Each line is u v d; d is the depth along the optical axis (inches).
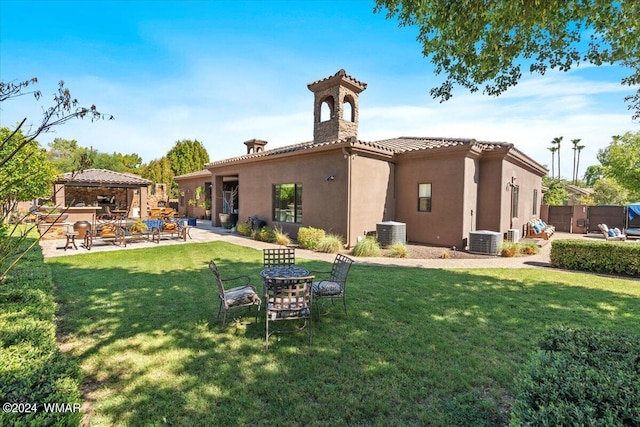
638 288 265.3
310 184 518.0
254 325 185.3
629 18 163.3
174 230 545.0
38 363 92.9
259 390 123.0
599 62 197.6
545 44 205.9
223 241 534.0
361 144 459.2
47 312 138.3
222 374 134.0
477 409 111.1
